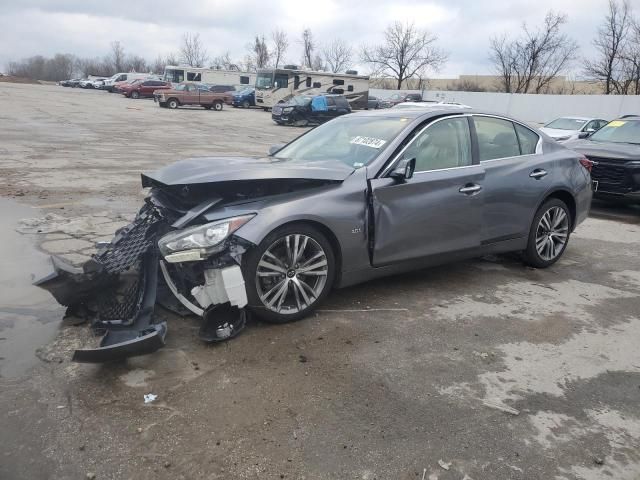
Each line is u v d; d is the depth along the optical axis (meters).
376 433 2.88
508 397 3.29
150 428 2.82
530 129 5.80
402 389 3.31
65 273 3.76
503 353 3.85
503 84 59.50
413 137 4.70
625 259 6.48
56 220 6.77
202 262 3.65
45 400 3.02
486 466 2.67
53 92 52.34
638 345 4.08
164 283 4.27
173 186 3.91
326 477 2.55
